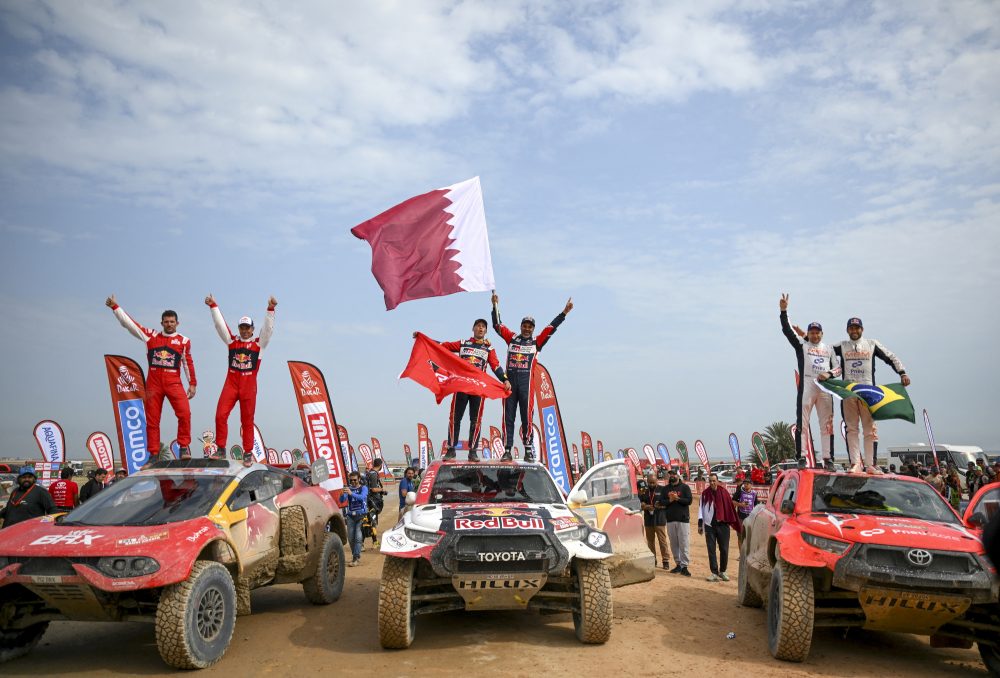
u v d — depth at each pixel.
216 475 8.33
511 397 11.16
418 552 7.02
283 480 9.55
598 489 9.31
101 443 19.34
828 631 8.45
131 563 6.51
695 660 7.00
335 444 15.19
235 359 10.30
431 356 10.66
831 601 7.81
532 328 11.32
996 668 6.79
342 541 10.39
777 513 8.48
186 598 6.55
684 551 13.55
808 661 7.11
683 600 10.41
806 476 8.30
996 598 6.44
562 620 8.69
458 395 11.03
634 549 9.02
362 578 12.23
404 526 7.50
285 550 8.84
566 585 7.77
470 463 9.02
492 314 11.58
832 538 6.99
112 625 8.72
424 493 8.44
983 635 6.81
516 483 8.73
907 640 8.27
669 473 13.96
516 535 7.10
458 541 7.05
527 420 11.09
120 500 7.76
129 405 14.28
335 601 9.95
